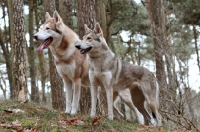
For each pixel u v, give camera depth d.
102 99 8.26
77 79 6.77
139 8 19.55
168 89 8.16
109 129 5.49
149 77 7.23
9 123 5.00
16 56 10.17
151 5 13.05
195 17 18.64
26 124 5.03
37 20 18.81
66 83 6.95
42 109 6.61
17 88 10.08
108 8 19.56
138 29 20.06
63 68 6.68
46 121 5.34
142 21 19.53
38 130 4.76
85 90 9.48
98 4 17.11
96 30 6.42
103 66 6.42
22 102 7.05
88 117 6.05
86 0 9.72
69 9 12.30
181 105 6.91
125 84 7.00
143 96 7.49
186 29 20.11
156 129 6.37
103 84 6.54
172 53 8.43
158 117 7.13
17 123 5.02
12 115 5.50
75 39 6.80
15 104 6.60
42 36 6.45
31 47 17.44
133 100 7.54
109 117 6.41
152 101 7.15
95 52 6.35
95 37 6.37
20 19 10.22
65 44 6.63
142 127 6.40
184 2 17.75
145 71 7.23
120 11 19.47
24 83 10.15
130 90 7.26
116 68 6.66
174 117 7.55
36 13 18.75
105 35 16.39
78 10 9.82
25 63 10.27
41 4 19.97
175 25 16.19
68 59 6.62
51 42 6.60
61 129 4.98
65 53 6.60
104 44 6.43
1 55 23.64
